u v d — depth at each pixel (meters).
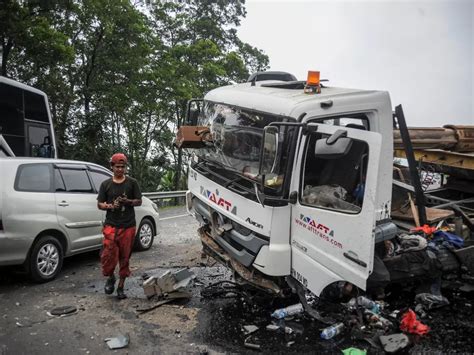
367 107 4.82
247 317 5.14
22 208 5.79
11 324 4.74
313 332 4.77
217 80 27.98
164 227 11.69
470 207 7.24
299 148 4.50
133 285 6.21
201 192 5.80
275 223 4.55
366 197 4.11
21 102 11.06
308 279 4.54
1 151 9.25
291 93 5.07
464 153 7.40
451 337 4.78
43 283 6.18
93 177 7.33
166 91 23.75
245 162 4.94
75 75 20.88
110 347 4.26
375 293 5.46
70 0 17.61
